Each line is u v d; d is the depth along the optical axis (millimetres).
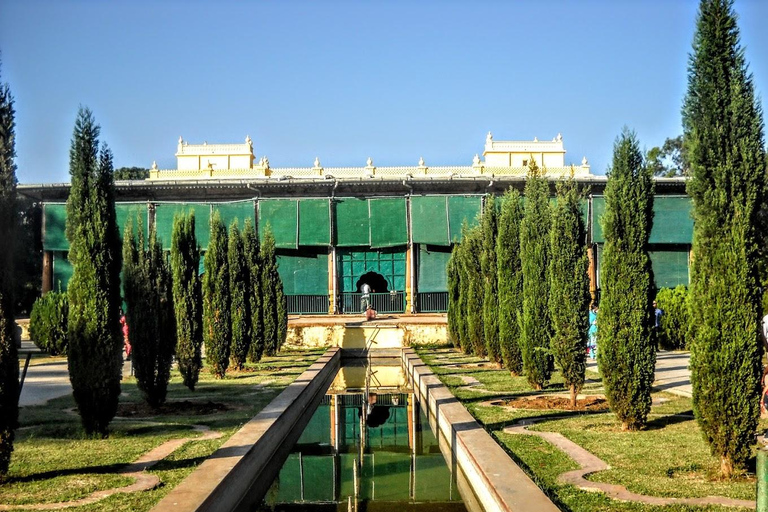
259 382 17219
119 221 32781
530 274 14695
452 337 26328
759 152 7848
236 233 19984
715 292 7797
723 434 7715
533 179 14797
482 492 8133
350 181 32438
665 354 23312
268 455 10516
